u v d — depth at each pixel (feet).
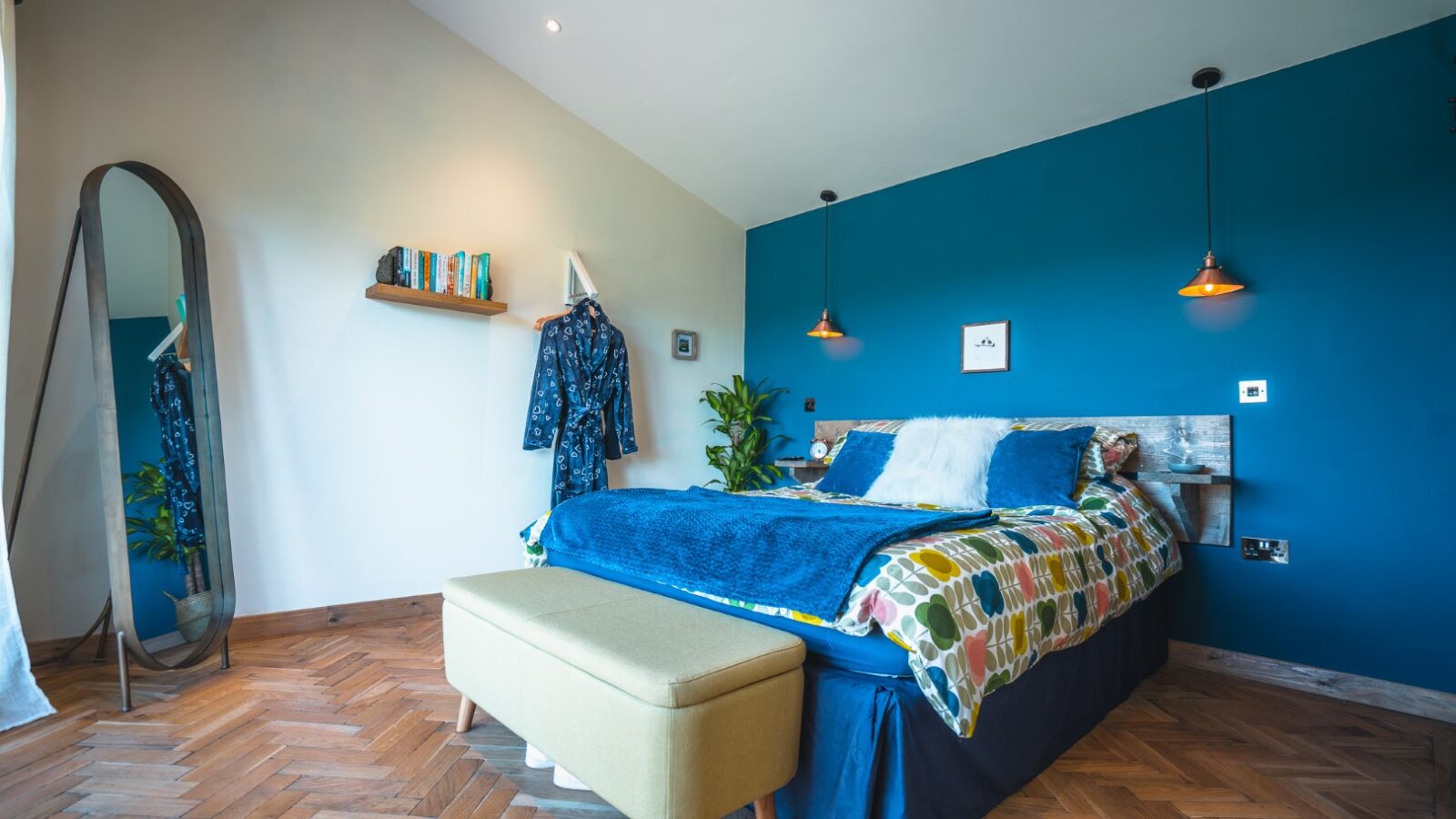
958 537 5.81
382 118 11.14
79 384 8.61
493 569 12.29
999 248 11.96
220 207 9.59
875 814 4.71
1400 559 8.00
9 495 8.27
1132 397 10.25
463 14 11.48
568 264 13.39
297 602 10.18
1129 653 8.25
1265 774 6.26
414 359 11.43
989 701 5.43
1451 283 7.77
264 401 9.91
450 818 5.24
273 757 6.15
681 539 6.53
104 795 5.44
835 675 5.12
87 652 8.66
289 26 10.25
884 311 13.75
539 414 12.43
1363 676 8.17
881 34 9.85
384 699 7.57
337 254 10.64
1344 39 8.41
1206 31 8.74
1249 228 9.23
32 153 8.35
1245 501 9.13
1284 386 8.89
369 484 10.92
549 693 5.23
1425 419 7.89
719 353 16.20
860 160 13.05
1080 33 9.10
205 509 8.65
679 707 4.18
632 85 12.35
